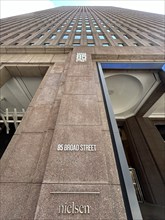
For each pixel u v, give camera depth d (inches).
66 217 102.0
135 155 553.0
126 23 1013.2
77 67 303.4
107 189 117.7
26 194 131.4
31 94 519.8
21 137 190.4
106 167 133.6
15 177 144.9
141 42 567.2
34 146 178.5
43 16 1363.2
